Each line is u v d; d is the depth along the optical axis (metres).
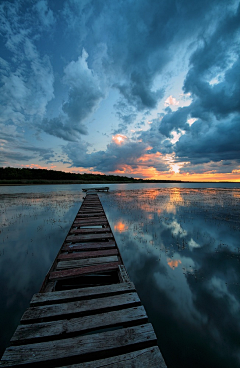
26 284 4.35
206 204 17.17
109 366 1.89
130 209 14.52
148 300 3.74
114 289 3.16
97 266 4.22
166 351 2.68
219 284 4.30
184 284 4.30
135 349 2.16
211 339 2.86
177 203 17.92
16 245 6.83
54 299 2.89
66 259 4.61
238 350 2.68
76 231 6.89
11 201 19.45
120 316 2.53
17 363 1.92
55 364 1.98
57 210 14.12
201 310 3.46
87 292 3.08
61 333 2.25
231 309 3.48
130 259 5.62
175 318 3.27
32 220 10.79
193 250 6.30
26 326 2.34
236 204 17.11
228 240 7.31
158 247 6.57
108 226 7.67
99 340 2.16
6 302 3.70
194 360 2.54
